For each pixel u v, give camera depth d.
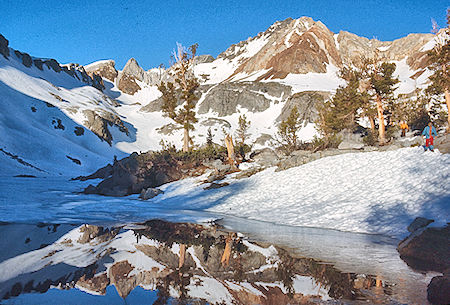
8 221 9.23
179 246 6.58
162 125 105.12
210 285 3.97
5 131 59.28
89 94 118.19
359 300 3.50
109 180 21.77
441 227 6.71
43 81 98.00
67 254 5.56
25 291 3.55
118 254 5.65
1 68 86.00
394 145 17.08
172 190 19.39
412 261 5.57
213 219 11.28
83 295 3.44
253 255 5.89
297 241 7.41
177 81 31.56
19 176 41.28
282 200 13.73
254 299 3.46
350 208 10.84
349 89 30.50
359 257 5.84
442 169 11.62
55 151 62.25
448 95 25.98
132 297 3.39
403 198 10.44
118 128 91.12
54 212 11.79
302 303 3.34
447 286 3.46
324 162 17.38
